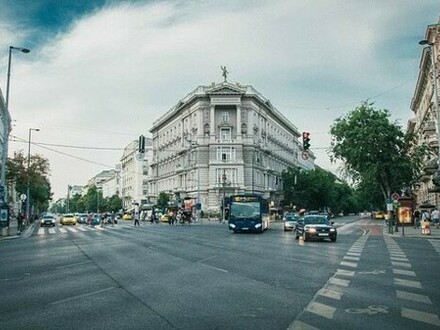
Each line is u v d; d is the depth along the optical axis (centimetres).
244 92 9212
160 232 4472
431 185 6134
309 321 823
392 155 4803
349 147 4853
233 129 9262
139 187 14338
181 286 1219
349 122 4912
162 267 1642
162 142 11931
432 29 5322
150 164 12731
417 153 4966
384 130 4766
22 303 1014
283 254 2134
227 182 8981
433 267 1619
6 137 4272
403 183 5078
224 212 7912
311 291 1133
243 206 4278
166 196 10006
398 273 1459
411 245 2759
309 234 3097
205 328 777
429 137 5188
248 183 9181
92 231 4778
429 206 5612
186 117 10144
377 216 11138
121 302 1011
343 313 887
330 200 10594
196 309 930
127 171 15800
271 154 10612
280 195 10800
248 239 3353
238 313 891
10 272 1557
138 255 2111
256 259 1909
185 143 10019
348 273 1458
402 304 973
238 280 1318
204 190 9206
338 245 2748
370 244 2845
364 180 4994
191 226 6231
